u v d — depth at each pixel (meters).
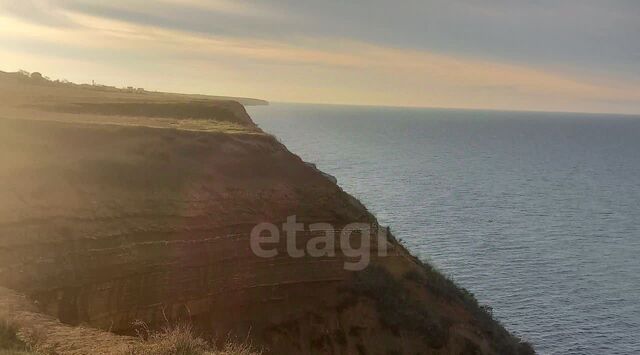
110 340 12.56
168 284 21.39
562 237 69.50
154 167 24.22
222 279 23.28
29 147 22.91
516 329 42.47
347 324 25.31
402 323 25.72
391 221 69.00
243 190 26.17
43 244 18.62
